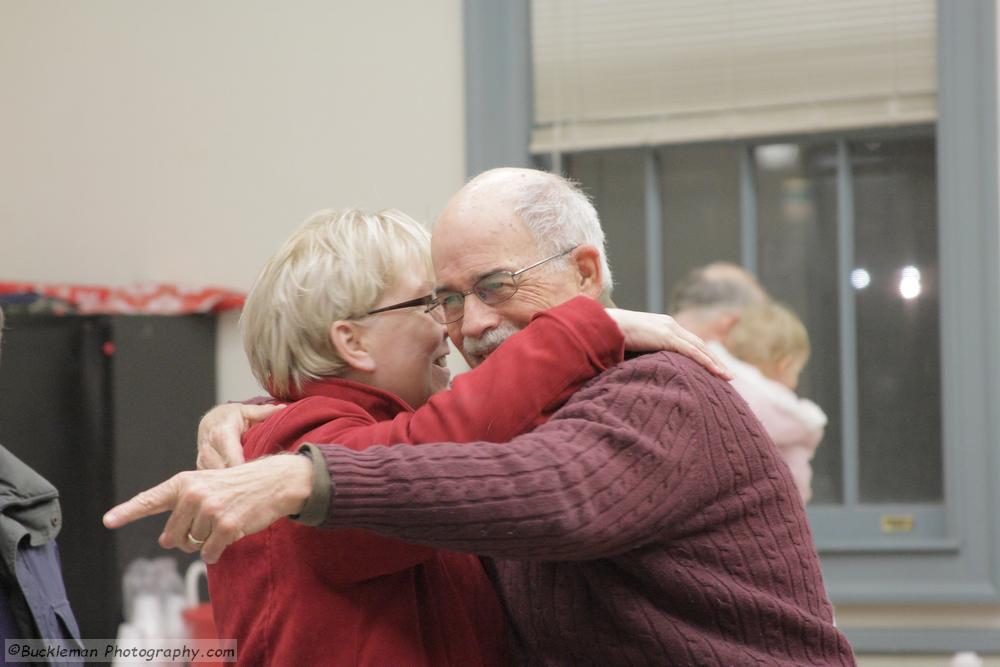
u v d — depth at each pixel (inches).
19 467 155.3
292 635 104.2
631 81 281.1
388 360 116.1
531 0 286.2
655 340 107.8
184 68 301.6
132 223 303.9
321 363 115.1
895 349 271.0
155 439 272.5
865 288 272.8
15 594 150.0
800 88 272.5
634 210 283.4
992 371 258.2
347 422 107.4
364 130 290.7
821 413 269.7
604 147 280.8
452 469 91.0
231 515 83.9
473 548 91.8
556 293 112.3
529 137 284.0
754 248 277.3
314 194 293.4
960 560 259.6
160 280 301.9
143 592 260.5
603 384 101.9
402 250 117.9
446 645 110.8
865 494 271.6
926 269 269.6
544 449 94.0
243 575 109.3
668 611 104.6
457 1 286.2
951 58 261.3
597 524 93.4
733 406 107.1
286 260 117.4
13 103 312.2
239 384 291.4
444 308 114.7
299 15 294.7
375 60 290.2
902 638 259.1
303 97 294.2
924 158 270.1
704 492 102.5
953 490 260.5
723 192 279.1
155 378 274.2
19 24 311.3
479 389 100.0
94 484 260.7
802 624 105.1
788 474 111.5
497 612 118.5
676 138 277.1
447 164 286.0
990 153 259.0
